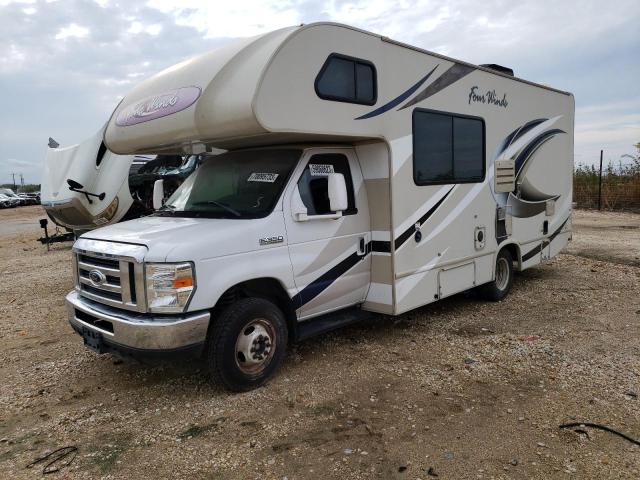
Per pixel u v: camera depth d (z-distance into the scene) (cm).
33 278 1000
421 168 565
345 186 494
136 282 405
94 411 423
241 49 451
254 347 447
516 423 382
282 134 439
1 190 4816
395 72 523
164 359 402
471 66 630
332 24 459
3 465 349
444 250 606
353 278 535
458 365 493
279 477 327
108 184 1040
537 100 771
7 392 465
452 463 336
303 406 419
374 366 496
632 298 716
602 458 336
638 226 1491
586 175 2061
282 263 464
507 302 723
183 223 459
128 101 562
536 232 795
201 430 387
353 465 338
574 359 498
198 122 448
